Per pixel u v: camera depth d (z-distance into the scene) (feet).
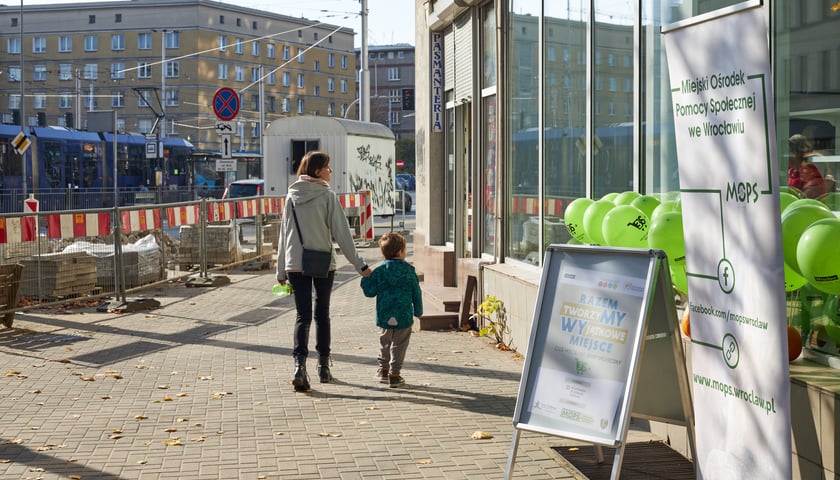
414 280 26.40
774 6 18.93
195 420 22.93
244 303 45.73
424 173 49.03
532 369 17.40
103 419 23.04
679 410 17.13
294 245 26.43
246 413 23.61
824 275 14.51
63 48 316.60
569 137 30.01
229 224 62.95
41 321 39.14
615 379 16.37
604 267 17.13
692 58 15.07
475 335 35.37
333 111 349.20
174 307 44.11
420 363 29.96
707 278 15.17
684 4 22.77
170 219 50.98
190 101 304.71
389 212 103.96
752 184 13.93
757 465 14.17
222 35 309.42
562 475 18.53
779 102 18.88
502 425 22.34
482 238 41.19
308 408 24.09
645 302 16.22
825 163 17.53
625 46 25.88
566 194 30.30
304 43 335.67
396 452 20.16
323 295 26.94
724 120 14.46
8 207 111.14
